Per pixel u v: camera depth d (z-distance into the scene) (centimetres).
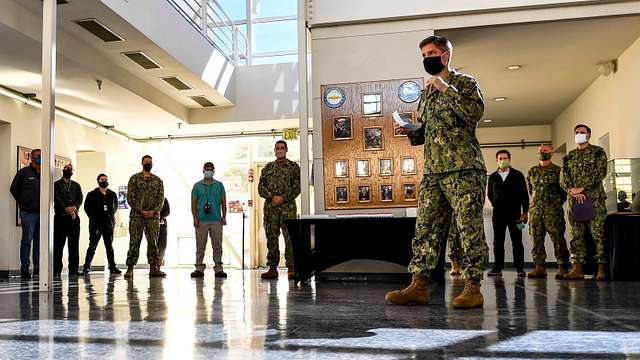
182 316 279
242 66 1130
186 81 973
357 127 598
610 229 563
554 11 596
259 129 1218
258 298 376
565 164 585
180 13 883
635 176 627
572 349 182
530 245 1060
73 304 346
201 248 727
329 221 512
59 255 845
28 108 965
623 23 689
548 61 836
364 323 246
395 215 519
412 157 585
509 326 232
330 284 511
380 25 607
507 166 732
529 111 1162
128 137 1281
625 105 799
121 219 1302
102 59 840
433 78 306
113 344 200
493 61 830
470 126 308
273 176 642
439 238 321
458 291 408
